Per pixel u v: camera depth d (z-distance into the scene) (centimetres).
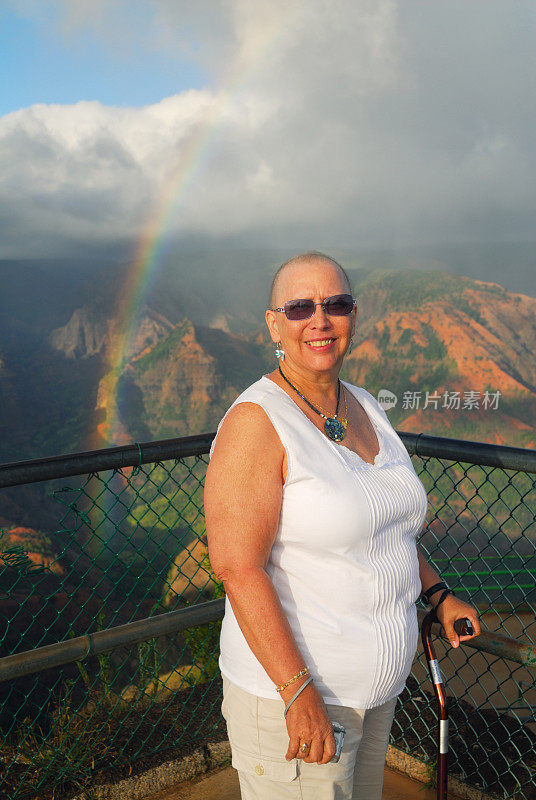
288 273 131
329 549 122
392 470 136
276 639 113
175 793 230
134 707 266
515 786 225
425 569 160
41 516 8256
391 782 235
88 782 226
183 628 203
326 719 115
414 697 282
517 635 367
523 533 196
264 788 131
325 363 130
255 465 118
